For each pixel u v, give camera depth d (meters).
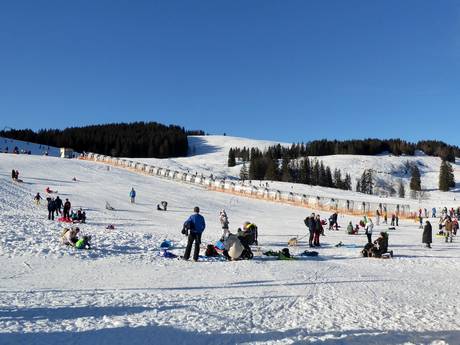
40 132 192.12
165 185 61.56
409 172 186.50
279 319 7.51
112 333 6.11
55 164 65.94
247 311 7.94
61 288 9.30
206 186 65.62
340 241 25.27
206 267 13.29
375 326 7.42
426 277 13.69
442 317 8.44
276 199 59.12
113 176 62.53
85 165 68.75
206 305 8.20
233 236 15.46
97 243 17.27
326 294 10.09
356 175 172.25
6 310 7.06
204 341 6.01
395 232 34.88
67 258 13.62
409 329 7.37
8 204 34.53
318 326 7.19
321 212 53.12
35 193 42.25
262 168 153.62
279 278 11.95
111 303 7.94
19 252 13.96
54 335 5.89
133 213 37.22
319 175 147.00
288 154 194.00
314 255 17.84
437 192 151.12
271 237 26.33
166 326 6.57
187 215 39.00
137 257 14.62
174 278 11.19
